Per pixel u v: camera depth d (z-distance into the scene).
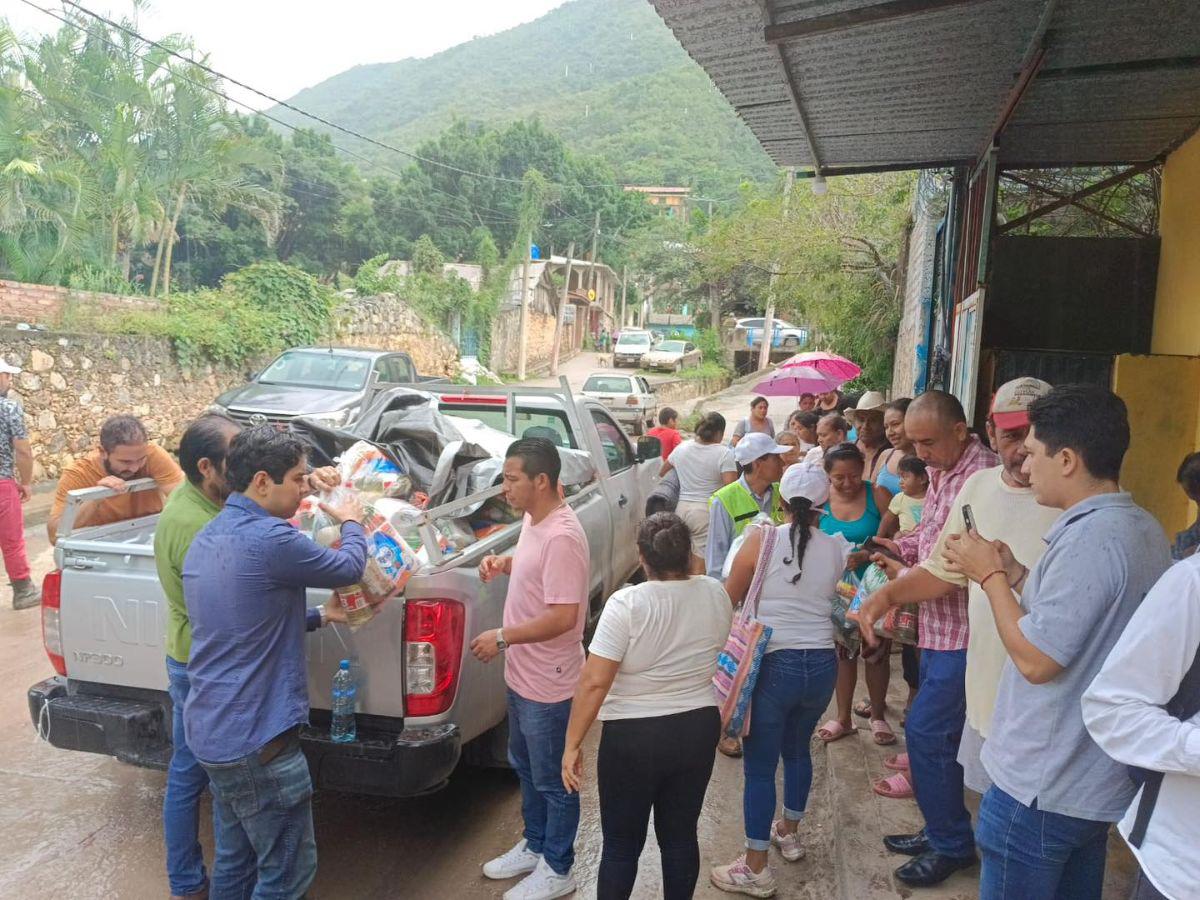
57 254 14.76
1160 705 1.72
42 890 3.43
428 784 3.27
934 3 3.65
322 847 3.78
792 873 3.59
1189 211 5.78
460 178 49.22
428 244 36.59
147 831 3.86
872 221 16.12
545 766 3.28
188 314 15.12
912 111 5.46
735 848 3.83
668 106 153.12
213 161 22.41
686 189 88.44
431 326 25.91
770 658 3.32
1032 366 5.66
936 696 3.12
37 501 10.57
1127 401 5.16
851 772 4.16
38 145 16.58
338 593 3.14
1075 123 5.70
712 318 45.88
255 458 2.76
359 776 3.26
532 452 3.17
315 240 45.62
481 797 4.23
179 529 3.06
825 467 4.26
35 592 6.93
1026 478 2.72
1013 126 5.81
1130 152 6.42
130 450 4.22
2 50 19.02
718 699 3.11
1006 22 3.93
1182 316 5.81
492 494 3.61
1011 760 2.10
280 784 2.76
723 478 5.94
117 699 3.66
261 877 2.83
